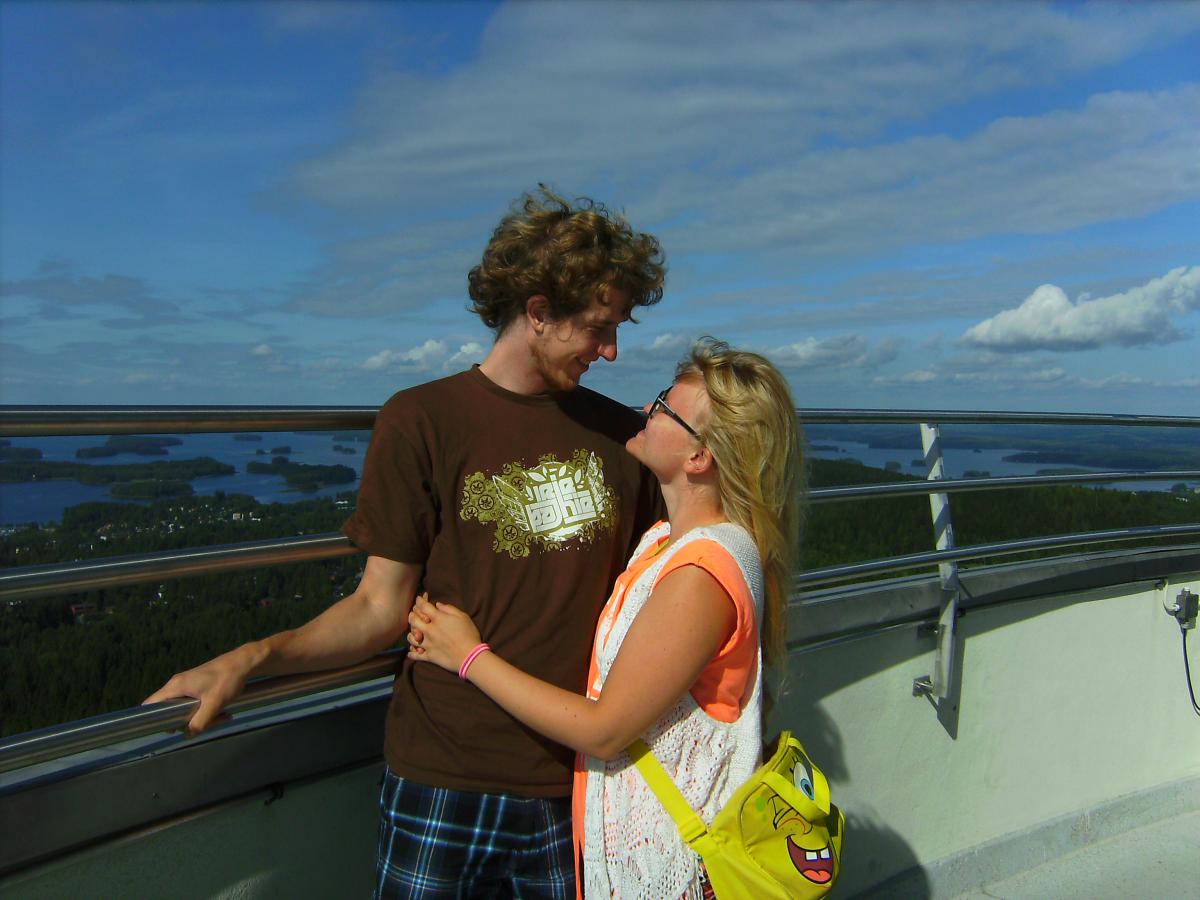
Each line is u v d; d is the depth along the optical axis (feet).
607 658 5.33
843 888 9.56
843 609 9.25
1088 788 11.77
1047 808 11.39
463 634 5.37
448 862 5.48
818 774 5.35
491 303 5.64
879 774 9.80
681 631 4.83
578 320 5.43
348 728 6.48
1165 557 12.26
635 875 5.05
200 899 5.98
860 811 9.64
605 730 4.86
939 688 10.12
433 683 5.56
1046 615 11.16
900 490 9.31
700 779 5.02
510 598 5.52
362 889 6.75
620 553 5.99
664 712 4.90
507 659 5.53
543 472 5.67
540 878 5.66
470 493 5.51
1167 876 10.82
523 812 5.51
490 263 5.49
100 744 4.76
